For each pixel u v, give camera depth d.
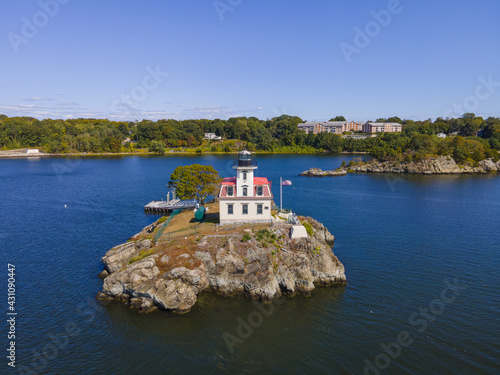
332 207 94.50
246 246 49.25
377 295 46.25
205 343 37.00
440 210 90.94
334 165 198.50
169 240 53.25
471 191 119.31
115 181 141.38
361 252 60.50
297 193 115.75
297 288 47.53
